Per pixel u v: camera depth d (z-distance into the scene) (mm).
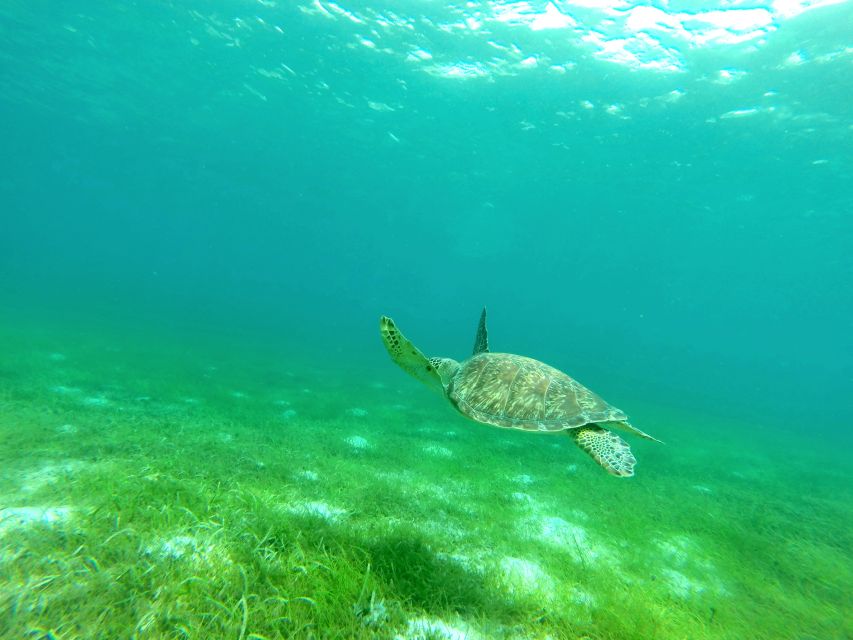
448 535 4941
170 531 3754
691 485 9125
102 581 2873
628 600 3893
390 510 5328
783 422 28453
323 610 2957
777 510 8062
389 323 3994
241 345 25938
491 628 3211
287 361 22312
